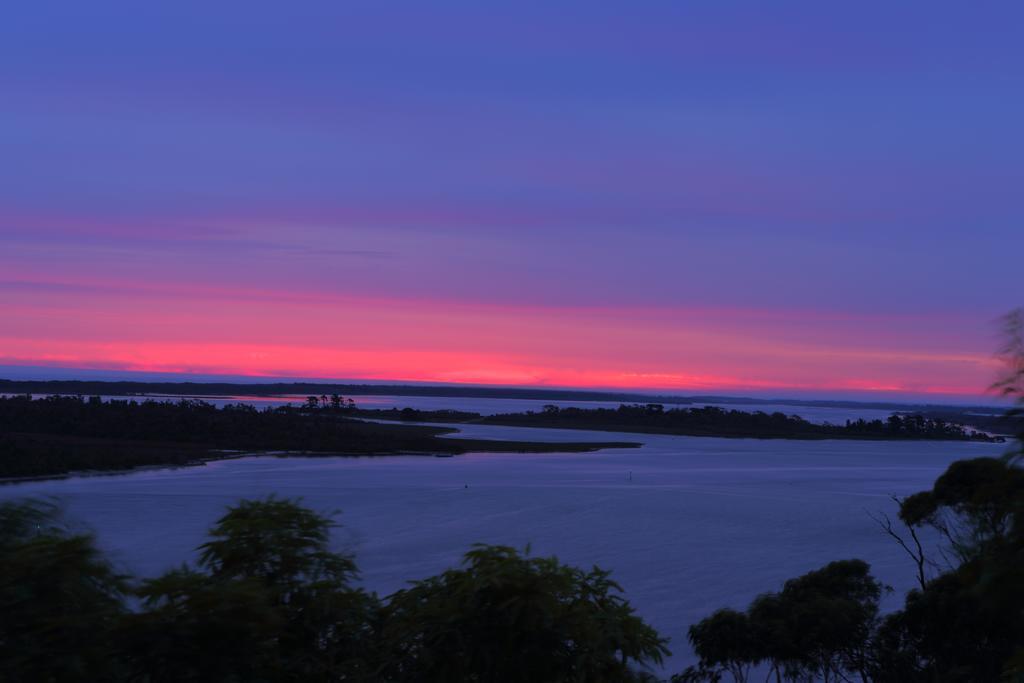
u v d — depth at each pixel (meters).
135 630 4.22
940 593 13.60
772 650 14.70
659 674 18.89
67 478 81.31
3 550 4.45
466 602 5.06
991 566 4.73
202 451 118.12
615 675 5.05
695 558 41.44
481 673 4.95
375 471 97.69
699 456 144.62
